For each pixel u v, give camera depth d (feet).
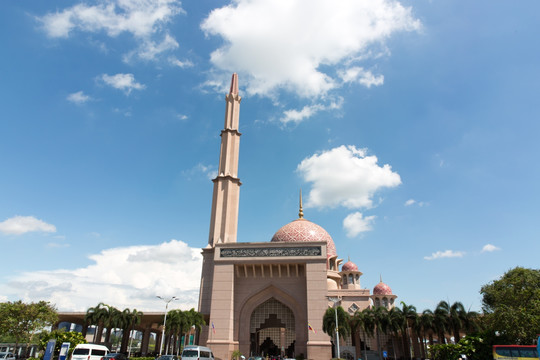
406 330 223.92
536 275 167.53
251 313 206.18
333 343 206.69
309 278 197.26
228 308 197.67
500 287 176.35
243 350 197.57
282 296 204.54
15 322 214.07
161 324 248.93
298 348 192.34
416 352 249.34
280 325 220.43
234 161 263.90
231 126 273.33
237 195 256.11
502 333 154.71
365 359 199.31
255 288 206.80
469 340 162.30
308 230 261.44
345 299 235.61
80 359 140.87
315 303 191.52
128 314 229.04
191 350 132.36
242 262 206.08
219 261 208.23
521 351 124.88
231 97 282.36
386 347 234.38
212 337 192.44
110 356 144.77
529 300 157.48
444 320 193.47
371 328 198.90
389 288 296.10
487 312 183.11
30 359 187.01
